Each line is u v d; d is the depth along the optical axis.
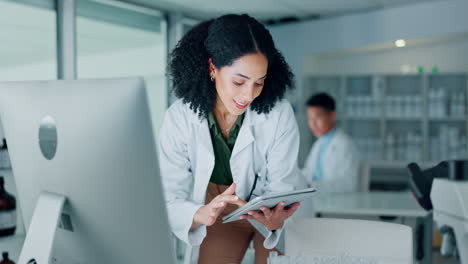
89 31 6.33
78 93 0.97
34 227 1.07
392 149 6.11
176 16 5.31
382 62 6.33
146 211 0.93
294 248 1.58
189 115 1.62
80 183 1.00
